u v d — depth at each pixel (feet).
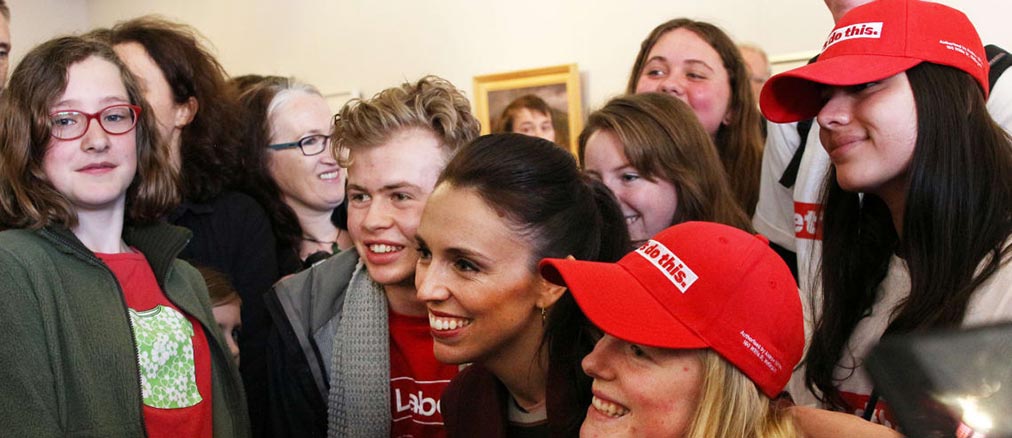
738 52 7.80
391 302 5.22
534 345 3.87
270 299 5.51
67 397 4.37
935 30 3.83
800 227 5.48
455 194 3.74
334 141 5.23
